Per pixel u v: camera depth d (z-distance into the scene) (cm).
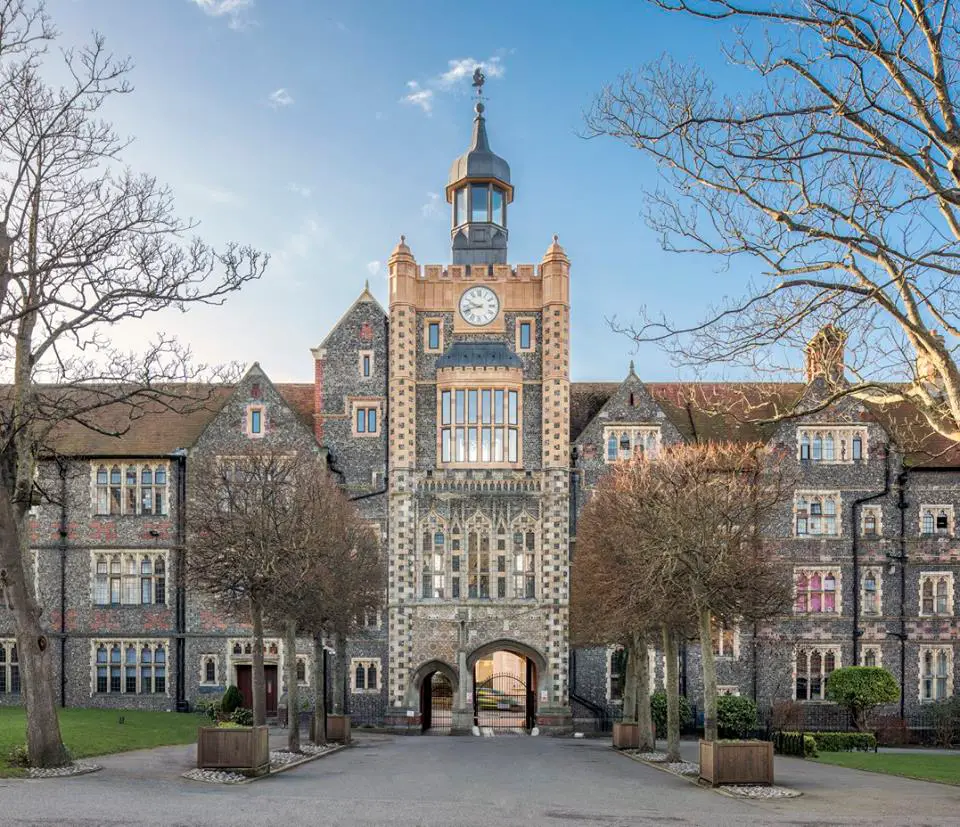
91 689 4838
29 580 2478
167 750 3030
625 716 3944
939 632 4816
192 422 5131
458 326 5059
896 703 4759
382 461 5025
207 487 3706
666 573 2884
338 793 2111
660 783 2497
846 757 3566
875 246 1927
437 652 4788
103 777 2262
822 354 2072
